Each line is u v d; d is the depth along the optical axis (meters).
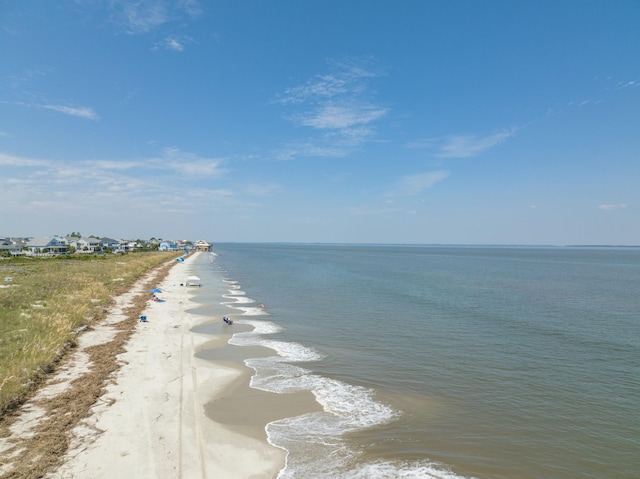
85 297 33.34
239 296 46.03
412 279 68.19
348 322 31.53
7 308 25.98
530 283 62.84
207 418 14.26
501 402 16.47
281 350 23.53
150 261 93.00
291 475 11.11
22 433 12.19
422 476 11.28
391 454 12.38
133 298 39.78
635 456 12.52
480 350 23.89
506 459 12.25
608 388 18.08
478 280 67.25
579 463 12.09
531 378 19.27
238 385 17.75
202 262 121.19
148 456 11.45
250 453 12.11
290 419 14.58
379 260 145.00
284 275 75.06
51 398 14.81
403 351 23.58
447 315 34.69
